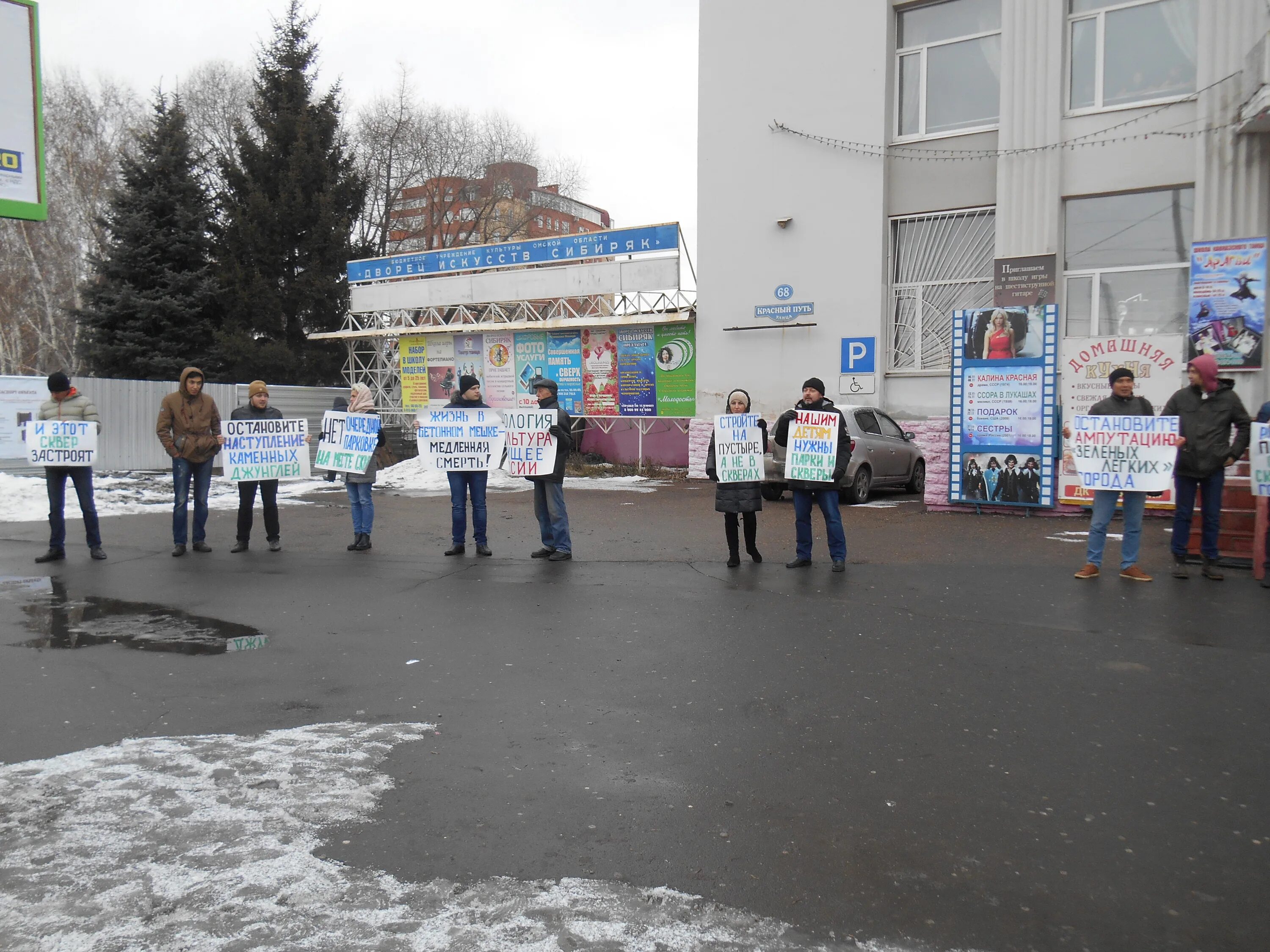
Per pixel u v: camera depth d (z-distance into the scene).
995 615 7.34
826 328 16.95
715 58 17.72
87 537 10.17
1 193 8.48
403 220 40.28
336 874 3.44
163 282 26.61
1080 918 3.18
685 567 9.44
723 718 5.12
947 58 15.98
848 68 16.47
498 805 4.05
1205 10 12.98
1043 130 14.27
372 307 23.64
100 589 8.58
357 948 2.97
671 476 19.44
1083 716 5.12
